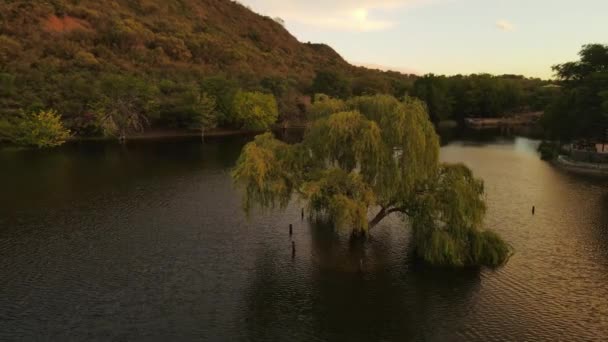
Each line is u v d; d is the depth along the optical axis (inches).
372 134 1637.6
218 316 1445.6
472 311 1453.0
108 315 1450.5
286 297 1561.3
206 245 2027.6
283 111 7081.7
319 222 2320.4
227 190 2987.2
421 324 1387.8
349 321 1411.2
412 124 1654.8
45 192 2903.5
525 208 2554.1
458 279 1663.4
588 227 2220.7
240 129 6599.4
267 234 2161.7
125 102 5526.6
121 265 1818.4
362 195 1674.5
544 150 4475.9
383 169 1685.5
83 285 1649.9
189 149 4793.3
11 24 7062.0
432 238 1729.8
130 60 7628.0
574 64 4963.1
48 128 4675.2
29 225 2276.1
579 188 3029.0
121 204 2650.1
